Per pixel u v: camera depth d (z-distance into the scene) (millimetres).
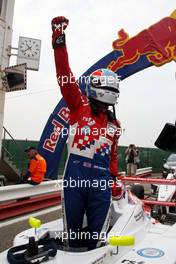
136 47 13344
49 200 9836
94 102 3184
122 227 3111
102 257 2650
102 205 3037
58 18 2961
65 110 12883
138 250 3012
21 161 18547
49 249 2750
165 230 3609
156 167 31141
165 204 5391
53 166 13023
